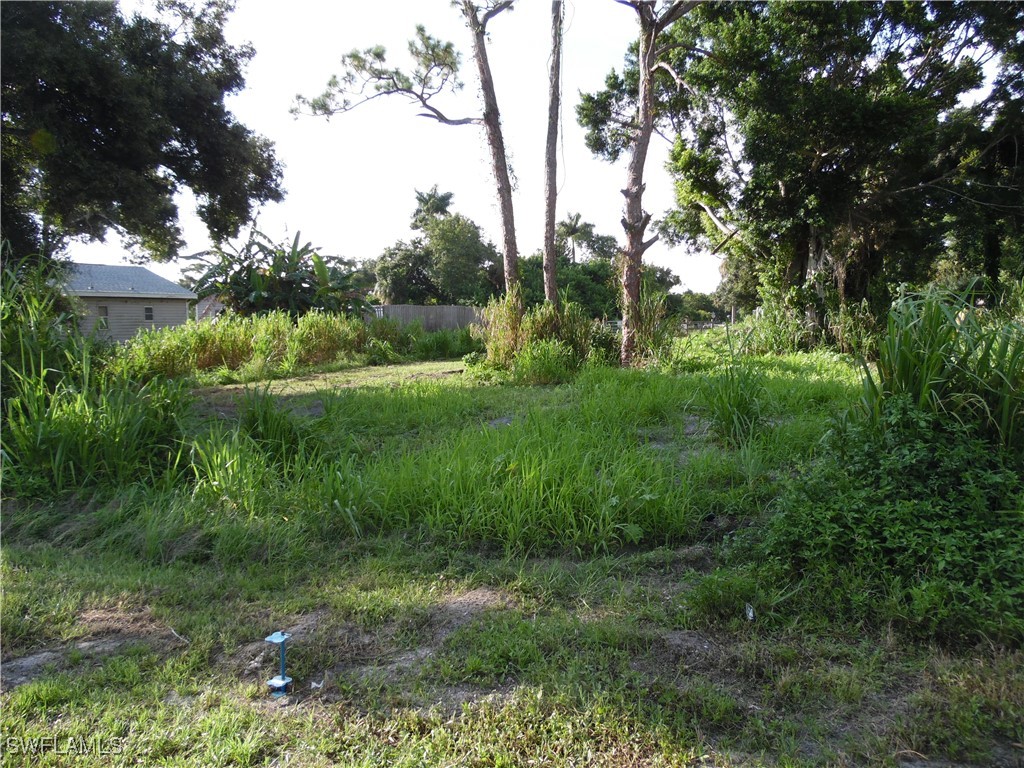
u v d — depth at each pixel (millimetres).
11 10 14719
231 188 21500
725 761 2414
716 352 13930
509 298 14016
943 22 18922
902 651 3047
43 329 6461
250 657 3135
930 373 4008
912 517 3541
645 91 14727
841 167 18906
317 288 23531
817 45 18422
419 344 20062
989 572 3172
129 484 5410
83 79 15656
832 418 4699
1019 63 18984
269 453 5793
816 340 18375
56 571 4109
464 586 3816
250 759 2434
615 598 3615
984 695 2676
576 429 6418
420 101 16453
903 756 2432
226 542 4371
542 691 2785
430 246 45969
